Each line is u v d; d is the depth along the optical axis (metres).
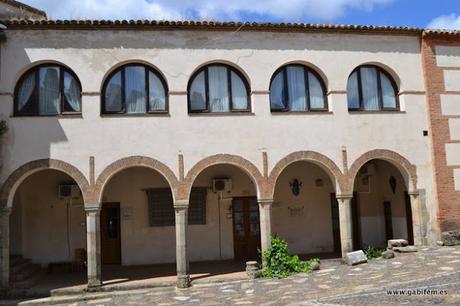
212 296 14.22
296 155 17.78
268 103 17.80
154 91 17.50
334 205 21.58
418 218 18.61
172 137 17.05
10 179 16.14
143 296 15.10
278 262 16.98
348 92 18.88
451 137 19.08
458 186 18.95
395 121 18.78
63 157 16.44
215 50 17.64
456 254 16.52
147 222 20.08
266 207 17.34
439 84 19.20
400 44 19.17
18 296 15.52
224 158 17.25
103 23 16.78
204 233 20.41
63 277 17.94
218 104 17.84
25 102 16.80
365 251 19.02
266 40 18.03
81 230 19.70
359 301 11.21
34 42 16.67
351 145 18.30
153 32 17.30
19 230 18.94
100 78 16.88
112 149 16.69
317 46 18.41
